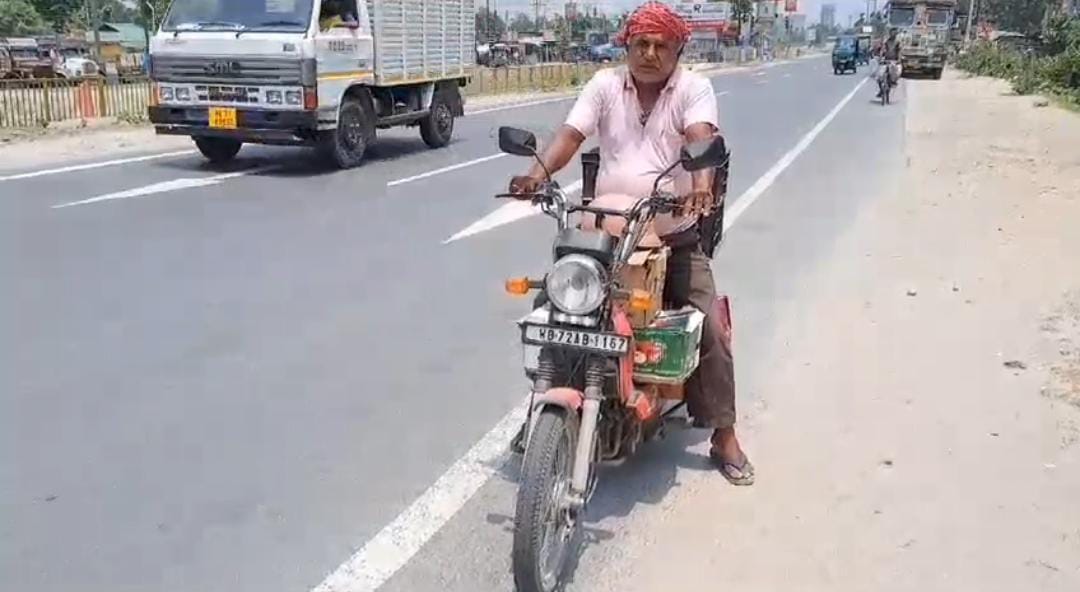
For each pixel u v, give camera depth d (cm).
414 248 861
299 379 538
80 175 1234
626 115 383
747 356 589
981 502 407
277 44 1281
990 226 988
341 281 741
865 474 433
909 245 897
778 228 980
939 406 509
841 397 522
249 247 845
